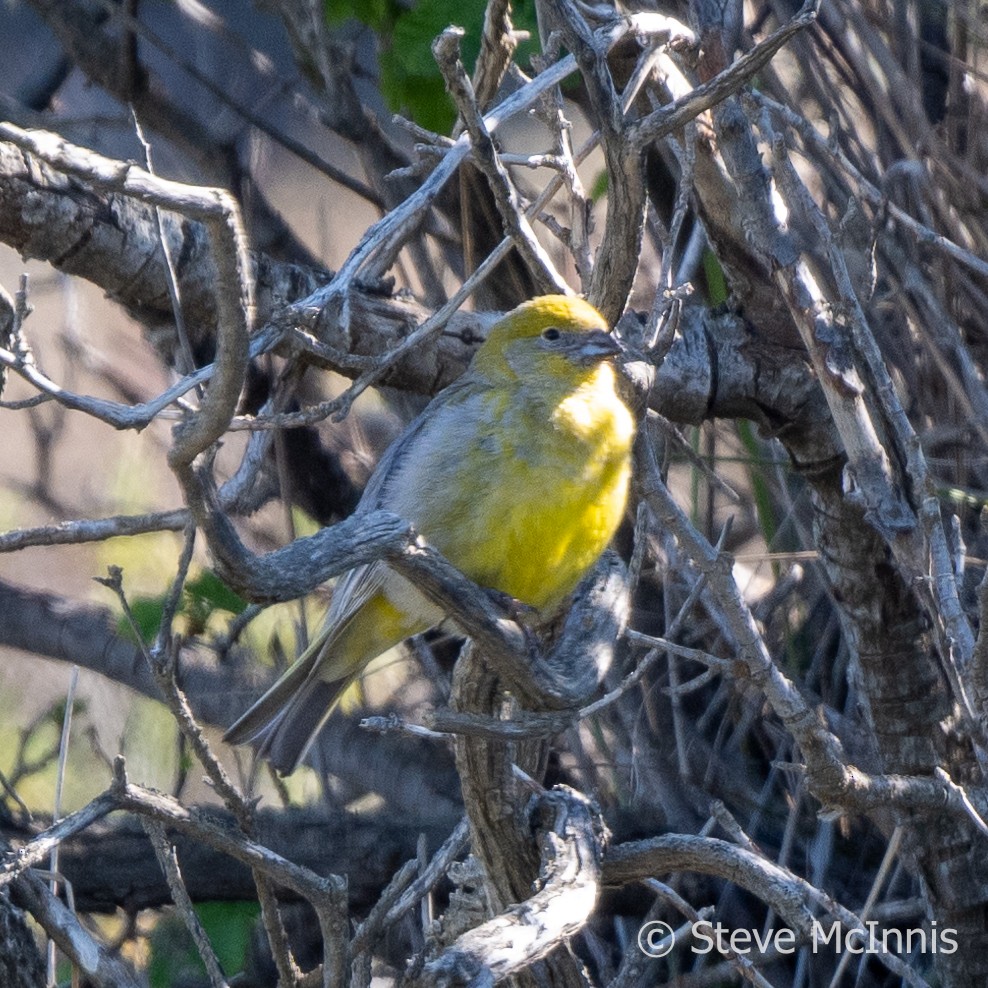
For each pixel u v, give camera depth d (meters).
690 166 8.06
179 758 12.14
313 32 12.82
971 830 10.12
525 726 6.69
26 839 11.31
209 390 4.95
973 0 11.34
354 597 8.20
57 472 16.55
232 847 7.16
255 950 11.91
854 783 7.57
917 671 10.52
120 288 9.32
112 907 11.14
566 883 6.97
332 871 11.21
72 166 4.59
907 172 10.50
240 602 11.41
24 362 7.01
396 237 9.84
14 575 16.09
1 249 17.97
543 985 7.88
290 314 8.27
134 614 11.45
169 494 14.91
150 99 13.16
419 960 5.89
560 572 8.35
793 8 11.02
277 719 8.38
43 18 12.98
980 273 10.15
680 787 11.59
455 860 10.97
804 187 8.47
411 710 13.12
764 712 12.08
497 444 8.27
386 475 8.70
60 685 14.57
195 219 4.76
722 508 13.14
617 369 8.15
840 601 10.62
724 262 10.25
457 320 10.02
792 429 10.41
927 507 8.00
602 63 6.70
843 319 9.66
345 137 12.90
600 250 7.35
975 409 10.21
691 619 11.98
